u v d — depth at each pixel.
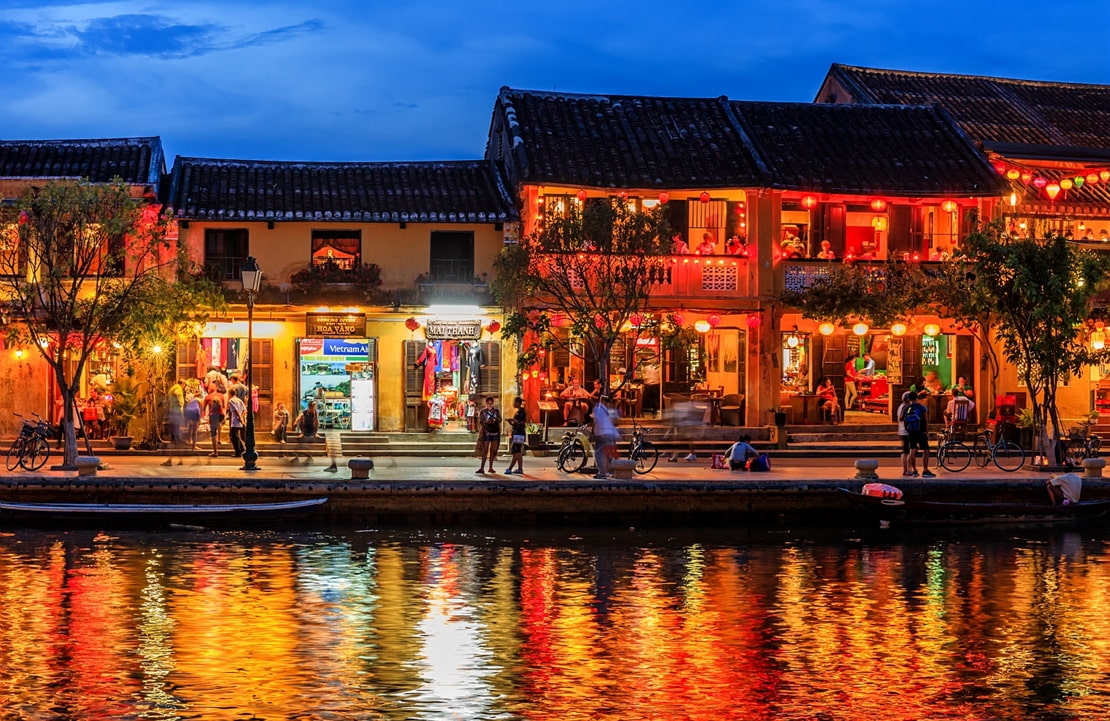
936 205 43.12
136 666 19.66
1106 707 18.48
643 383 41.94
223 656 20.27
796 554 28.89
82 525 30.81
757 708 18.19
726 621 22.83
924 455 34.16
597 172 40.88
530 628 22.20
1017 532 31.92
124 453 38.38
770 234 41.78
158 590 24.45
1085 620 23.19
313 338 40.56
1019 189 43.62
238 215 40.16
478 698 18.42
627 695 18.66
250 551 28.34
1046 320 36.09
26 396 39.91
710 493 32.19
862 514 32.59
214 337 40.50
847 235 42.97
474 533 30.83
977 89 50.25
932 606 24.09
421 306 40.75
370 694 18.53
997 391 43.09
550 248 36.78
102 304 35.88
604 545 29.67
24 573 25.80
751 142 42.91
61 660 19.91
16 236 38.12
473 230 41.38
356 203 41.38
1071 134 47.28
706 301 41.44
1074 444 38.34
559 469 34.72
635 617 23.05
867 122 45.47
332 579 25.69
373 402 41.00
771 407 41.88
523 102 43.88
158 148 42.44
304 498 31.34
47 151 41.84
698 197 42.06
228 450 39.34
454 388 41.31
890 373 43.28
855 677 19.67
